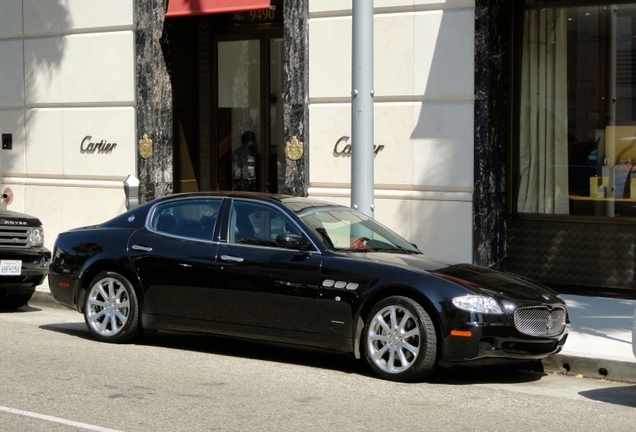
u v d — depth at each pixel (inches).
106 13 655.8
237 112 666.2
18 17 695.1
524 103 550.9
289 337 362.3
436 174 535.2
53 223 690.2
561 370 372.8
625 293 520.7
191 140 668.1
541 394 335.0
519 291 349.1
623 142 525.7
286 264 363.6
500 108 537.3
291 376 349.7
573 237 534.6
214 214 390.3
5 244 477.7
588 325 440.5
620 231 522.0
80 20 666.8
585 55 534.6
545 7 541.6
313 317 356.5
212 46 671.1
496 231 536.4
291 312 360.5
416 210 541.3
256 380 340.5
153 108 640.4
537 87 546.9
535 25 545.3
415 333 337.7
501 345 334.6
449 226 531.5
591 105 534.3
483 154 522.0
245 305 370.3
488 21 518.9
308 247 364.5
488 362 339.9
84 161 673.0
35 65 691.4
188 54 663.1
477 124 522.9
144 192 643.5
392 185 549.3
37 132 693.9
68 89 676.1
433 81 534.0
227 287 373.4
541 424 288.0
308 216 378.6
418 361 335.9
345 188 568.4
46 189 692.1
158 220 403.9
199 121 673.6
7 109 708.7
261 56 655.1
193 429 269.7
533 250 546.3
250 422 279.0
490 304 335.0
